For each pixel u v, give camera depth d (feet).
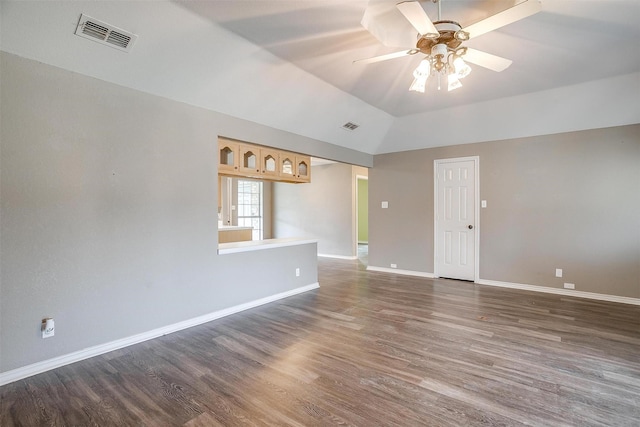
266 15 8.25
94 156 8.79
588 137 14.23
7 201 7.46
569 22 8.39
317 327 10.82
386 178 20.24
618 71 11.52
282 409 6.41
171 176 10.43
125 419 6.12
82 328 8.59
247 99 11.82
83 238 8.61
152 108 9.95
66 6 7.14
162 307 10.23
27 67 7.68
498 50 9.95
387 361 8.40
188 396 6.86
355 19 8.46
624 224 13.56
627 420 6.02
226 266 12.07
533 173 15.52
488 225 16.76
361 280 17.95
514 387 7.15
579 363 8.22
